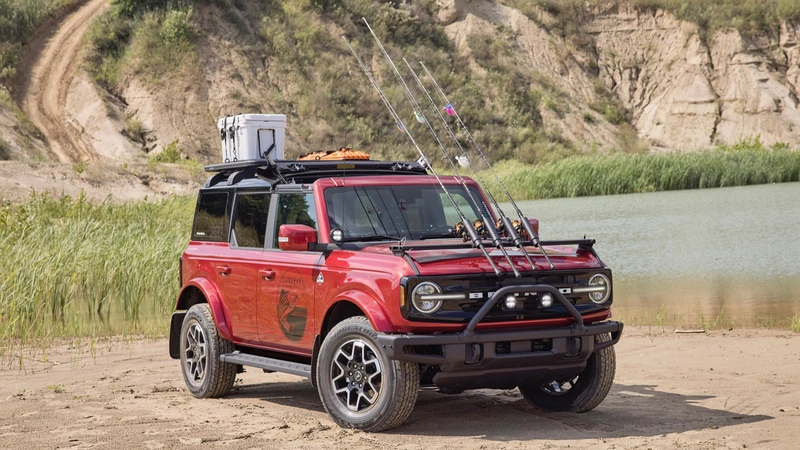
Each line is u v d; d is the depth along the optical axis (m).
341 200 7.55
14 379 9.51
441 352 6.64
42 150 43.34
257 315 7.91
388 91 56.12
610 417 7.28
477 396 8.30
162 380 9.38
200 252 8.75
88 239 17.75
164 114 48.72
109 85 49.81
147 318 13.84
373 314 6.62
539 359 6.75
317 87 54.44
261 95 52.09
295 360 7.91
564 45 66.88
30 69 49.34
